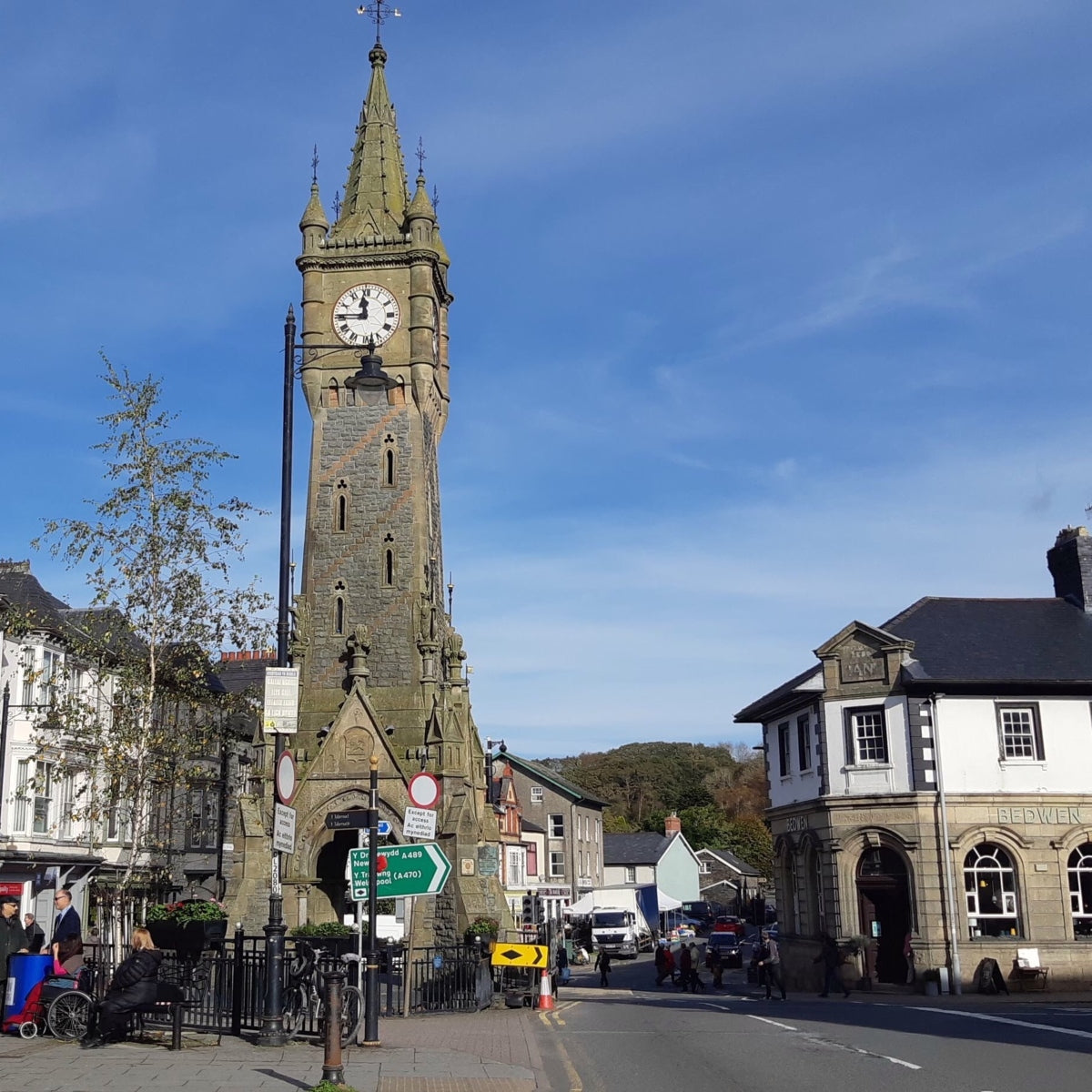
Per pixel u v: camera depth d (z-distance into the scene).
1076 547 43.78
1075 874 38.72
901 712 39.53
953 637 41.62
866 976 38.56
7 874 40.75
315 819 42.56
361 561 46.69
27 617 36.00
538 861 85.81
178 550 31.59
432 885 21.73
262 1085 15.13
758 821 128.62
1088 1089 14.53
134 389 31.64
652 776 139.62
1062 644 41.19
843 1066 17.20
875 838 39.16
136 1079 15.43
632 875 99.31
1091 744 39.28
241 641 32.75
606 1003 33.84
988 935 38.06
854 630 40.78
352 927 34.44
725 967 64.06
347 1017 20.17
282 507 21.45
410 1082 15.87
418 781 22.34
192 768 32.78
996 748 39.12
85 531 31.02
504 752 81.94
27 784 35.38
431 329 48.97
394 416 48.09
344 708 43.59
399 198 51.16
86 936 44.25
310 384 48.28
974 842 38.41
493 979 31.89
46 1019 19.78
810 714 42.31
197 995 23.94
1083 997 34.84
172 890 53.91
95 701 40.94
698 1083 15.89
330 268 49.25
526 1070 17.25
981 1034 21.31
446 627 50.84
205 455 31.97
